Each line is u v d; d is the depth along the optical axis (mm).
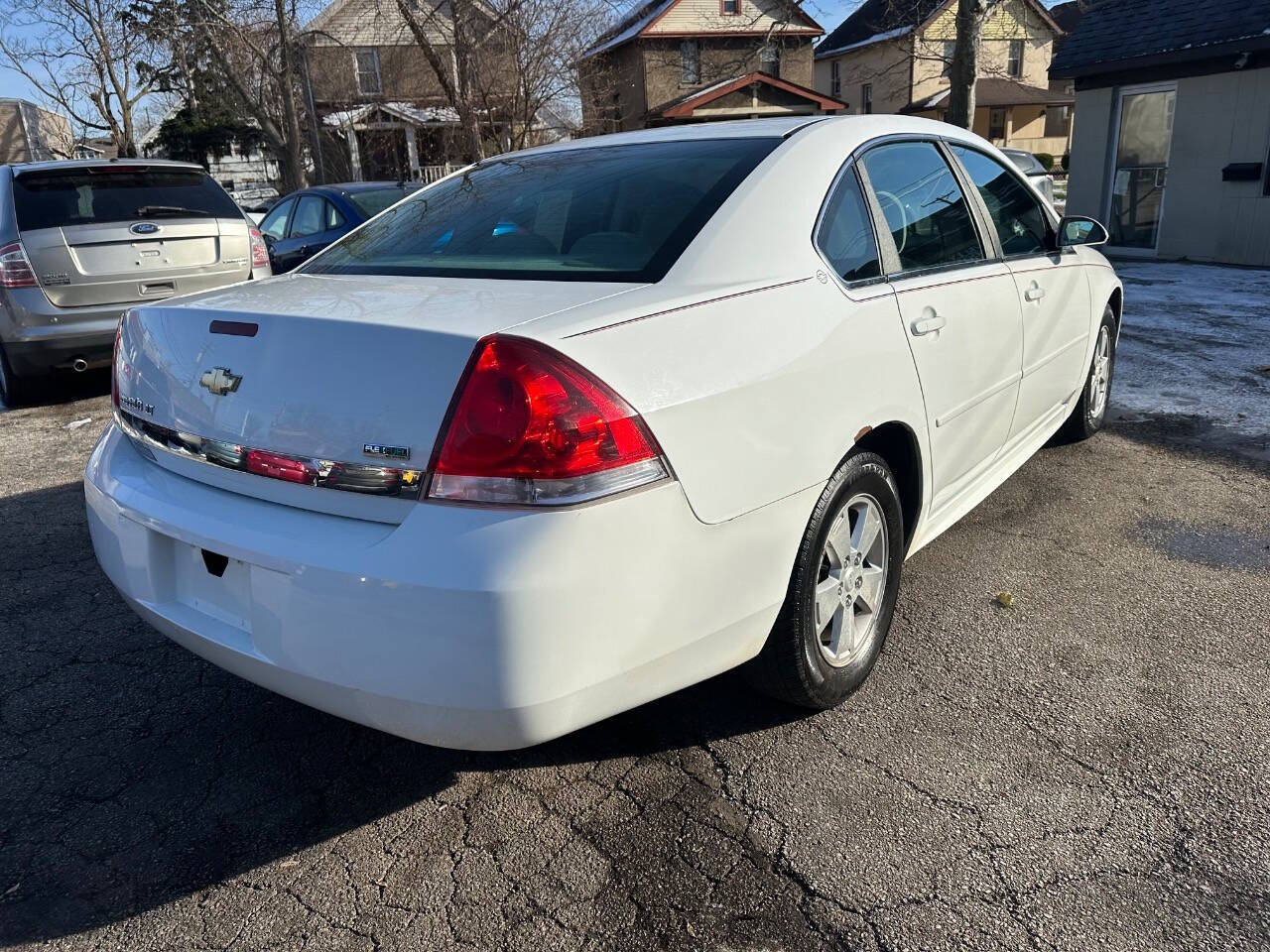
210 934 2047
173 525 2213
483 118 17016
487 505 1828
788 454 2277
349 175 28688
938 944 1955
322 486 1993
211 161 36312
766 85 33719
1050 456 4980
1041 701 2781
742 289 2312
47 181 6551
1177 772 2453
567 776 2520
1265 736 2588
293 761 2637
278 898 2141
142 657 3197
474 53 16359
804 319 2396
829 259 2615
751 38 32656
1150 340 7844
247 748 2699
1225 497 4344
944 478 3164
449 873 2199
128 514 2367
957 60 11367
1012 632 3184
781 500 2270
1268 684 2832
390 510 1926
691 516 2031
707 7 33312
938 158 3373
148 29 23703
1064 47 14578
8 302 6312
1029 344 3734
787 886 2121
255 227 7355
